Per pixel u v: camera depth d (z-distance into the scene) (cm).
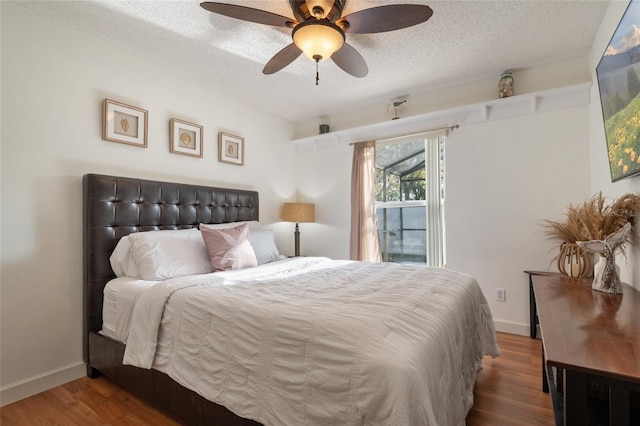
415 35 216
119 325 183
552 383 137
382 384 94
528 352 232
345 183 372
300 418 109
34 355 185
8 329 176
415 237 336
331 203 382
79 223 208
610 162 172
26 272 183
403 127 330
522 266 268
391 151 353
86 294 203
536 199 263
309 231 399
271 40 221
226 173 316
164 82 261
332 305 131
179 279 179
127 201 222
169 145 264
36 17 190
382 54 241
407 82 293
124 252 207
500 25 205
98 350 193
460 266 295
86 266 204
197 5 184
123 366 176
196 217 272
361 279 189
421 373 97
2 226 175
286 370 115
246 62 253
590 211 177
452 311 143
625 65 143
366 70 217
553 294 153
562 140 254
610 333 101
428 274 201
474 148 291
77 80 208
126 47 230
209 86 299
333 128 383
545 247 259
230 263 228
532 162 265
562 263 204
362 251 339
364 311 122
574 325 109
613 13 178
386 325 111
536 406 166
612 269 152
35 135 188
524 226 268
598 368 79
